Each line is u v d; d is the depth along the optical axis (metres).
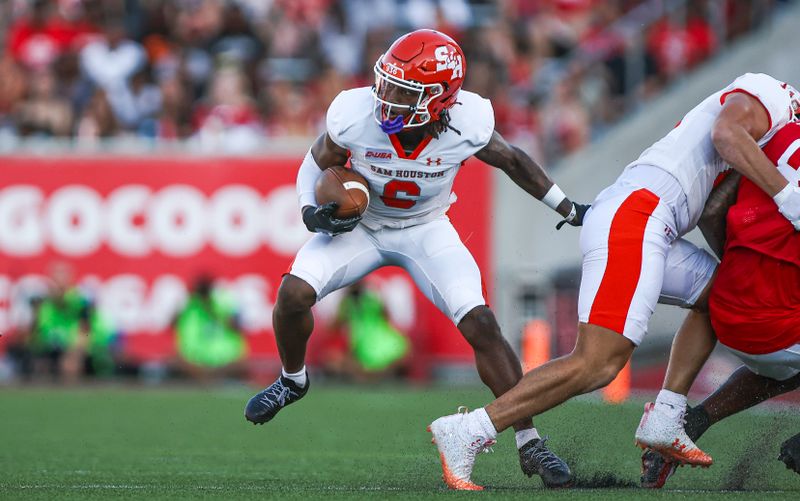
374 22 48.69
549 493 15.16
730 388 16.94
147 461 20.28
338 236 17.62
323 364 38.41
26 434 24.98
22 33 47.53
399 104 16.09
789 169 15.81
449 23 48.50
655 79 44.41
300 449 22.30
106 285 39.09
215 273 38.88
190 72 46.94
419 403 31.78
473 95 17.00
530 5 48.53
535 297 38.34
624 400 31.19
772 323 15.77
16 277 39.09
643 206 15.88
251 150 39.03
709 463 16.39
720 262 16.70
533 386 15.47
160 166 39.06
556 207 17.47
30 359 39.06
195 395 35.03
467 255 17.50
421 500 14.47
